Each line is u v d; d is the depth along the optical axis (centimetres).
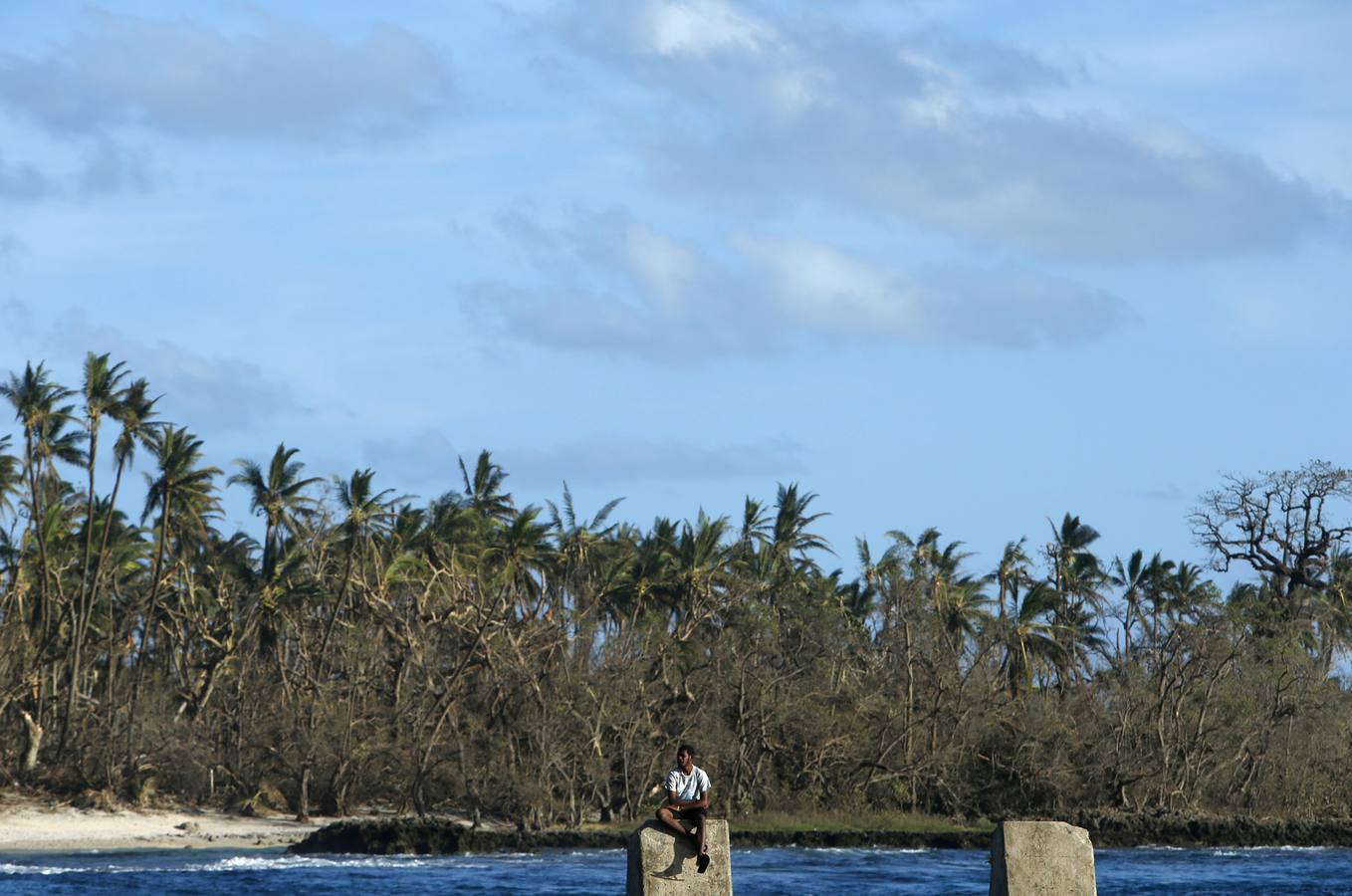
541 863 8169
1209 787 11038
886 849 9344
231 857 8406
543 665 9962
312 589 11456
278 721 10531
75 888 6719
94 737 10681
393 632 10588
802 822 9975
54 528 11475
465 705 10150
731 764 10256
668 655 10569
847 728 10562
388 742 10156
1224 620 11094
